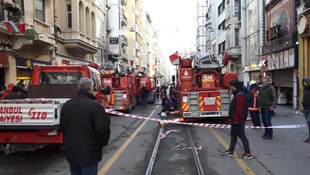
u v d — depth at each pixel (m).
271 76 26.58
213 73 14.98
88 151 4.31
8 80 17.81
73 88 9.73
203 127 13.80
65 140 4.42
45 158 8.41
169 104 17.88
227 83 14.44
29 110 7.61
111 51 43.41
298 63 20.12
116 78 20.97
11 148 7.92
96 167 4.45
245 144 8.07
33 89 9.77
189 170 7.12
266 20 27.33
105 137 4.38
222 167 7.29
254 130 12.52
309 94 9.91
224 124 14.43
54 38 22.83
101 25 38.59
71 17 26.80
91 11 31.69
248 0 33.97
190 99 14.45
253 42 32.06
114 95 20.22
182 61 15.20
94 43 32.56
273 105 10.55
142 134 12.13
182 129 13.28
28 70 20.55
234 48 38.44
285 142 10.12
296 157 8.17
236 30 39.16
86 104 4.39
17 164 7.82
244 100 8.01
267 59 26.44
